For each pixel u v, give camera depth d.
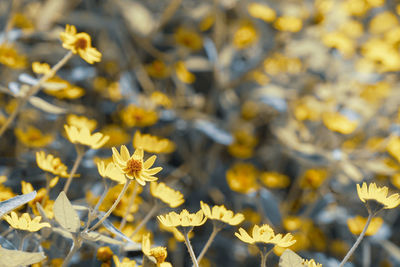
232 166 1.53
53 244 0.93
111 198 0.99
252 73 1.62
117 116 1.53
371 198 0.84
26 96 0.98
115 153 0.81
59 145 1.27
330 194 1.43
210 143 1.70
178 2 1.53
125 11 1.58
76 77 1.50
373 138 1.56
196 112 1.56
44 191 0.93
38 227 0.81
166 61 1.62
